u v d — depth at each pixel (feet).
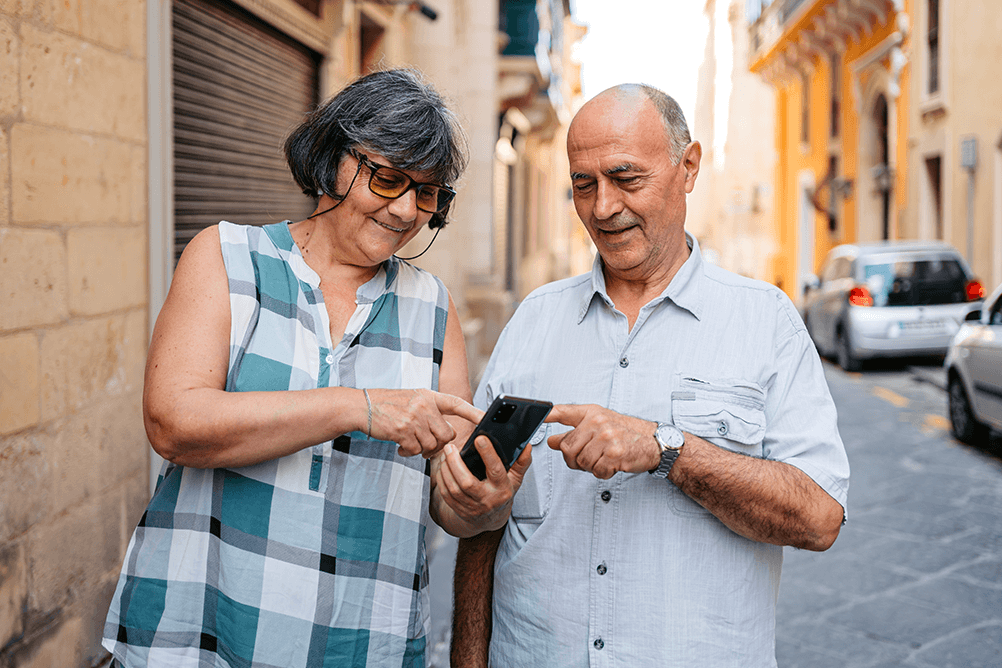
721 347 5.12
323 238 4.92
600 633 4.94
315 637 4.56
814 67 68.39
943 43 41.19
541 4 41.39
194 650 4.58
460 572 5.73
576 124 5.04
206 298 4.51
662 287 5.29
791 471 4.76
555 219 90.33
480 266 36.32
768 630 5.03
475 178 35.65
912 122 45.70
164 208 10.65
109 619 4.68
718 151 117.39
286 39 16.93
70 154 8.43
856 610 12.21
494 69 35.27
